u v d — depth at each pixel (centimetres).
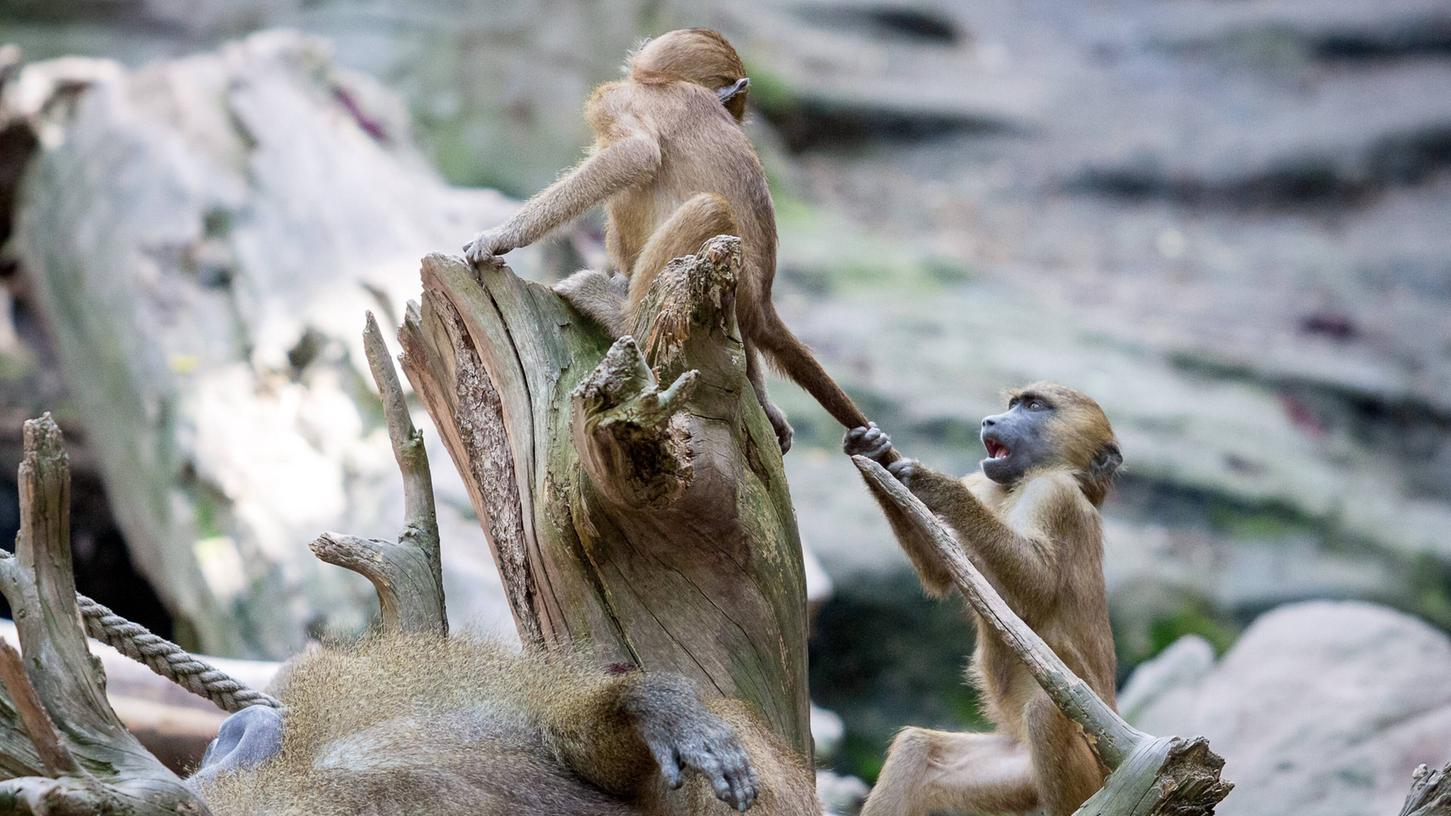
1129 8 3409
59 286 1577
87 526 1593
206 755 540
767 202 691
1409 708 1066
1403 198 2738
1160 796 448
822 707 1513
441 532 1021
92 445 1523
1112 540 1683
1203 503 1753
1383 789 1001
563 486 545
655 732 473
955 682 1518
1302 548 1717
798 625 563
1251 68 3114
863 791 1059
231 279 1383
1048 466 740
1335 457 1947
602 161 666
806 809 494
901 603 1530
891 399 1783
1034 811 686
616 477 474
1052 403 753
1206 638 1588
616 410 459
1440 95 2959
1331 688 1108
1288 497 1772
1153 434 1848
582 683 520
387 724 521
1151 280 2412
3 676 376
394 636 557
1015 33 3312
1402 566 1734
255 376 1248
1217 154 2789
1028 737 660
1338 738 1048
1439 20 3153
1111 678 715
